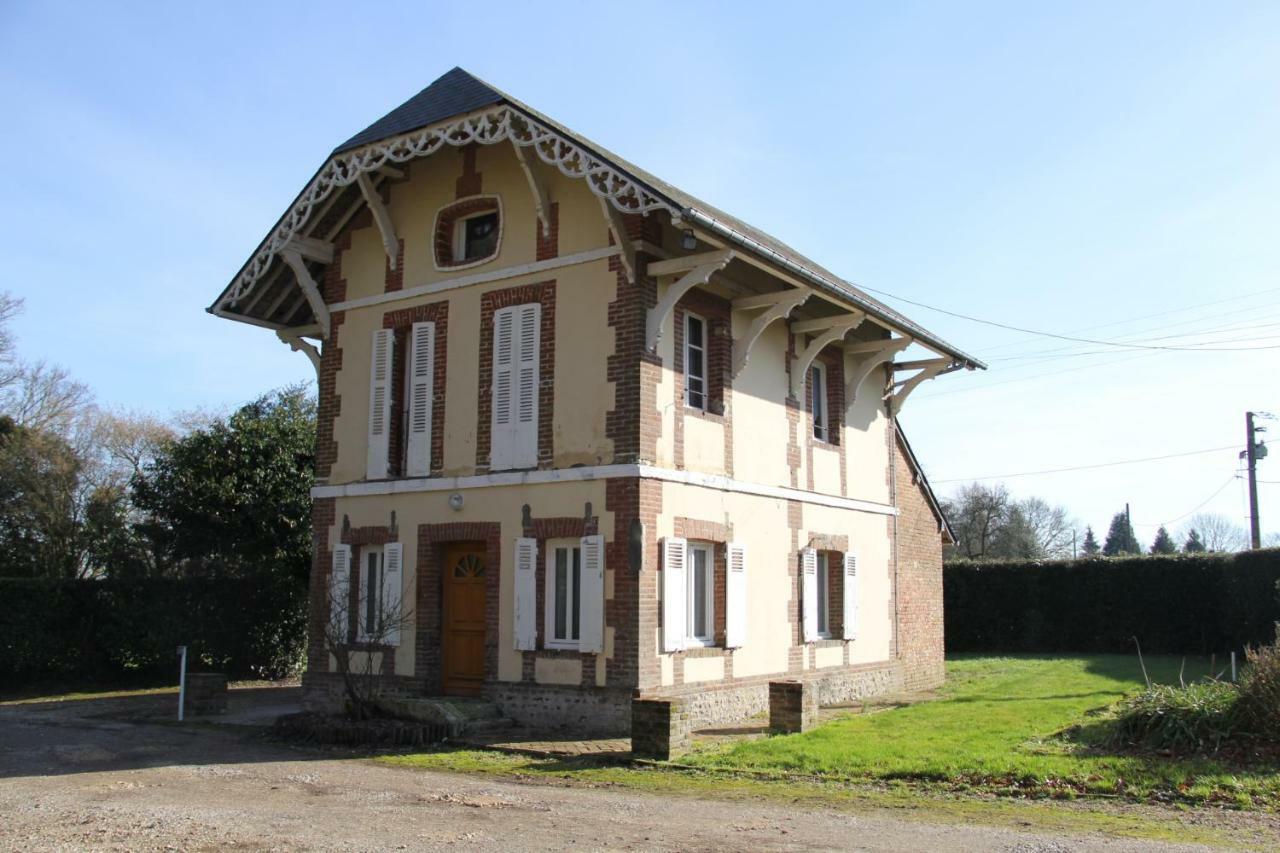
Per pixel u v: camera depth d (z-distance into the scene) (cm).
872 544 1797
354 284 1558
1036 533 6122
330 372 1559
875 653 1766
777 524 1522
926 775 929
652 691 1233
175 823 769
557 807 830
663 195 1152
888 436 1902
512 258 1397
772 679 1469
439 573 1416
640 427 1256
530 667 1297
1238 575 2338
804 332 1627
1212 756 949
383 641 1430
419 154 1370
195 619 1992
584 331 1314
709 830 742
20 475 2633
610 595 1245
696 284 1262
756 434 1495
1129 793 843
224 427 2064
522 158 1330
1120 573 2605
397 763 1057
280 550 2045
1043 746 1034
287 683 2028
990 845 690
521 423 1350
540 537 1311
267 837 723
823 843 699
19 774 1007
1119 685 1666
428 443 1437
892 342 1700
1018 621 2736
